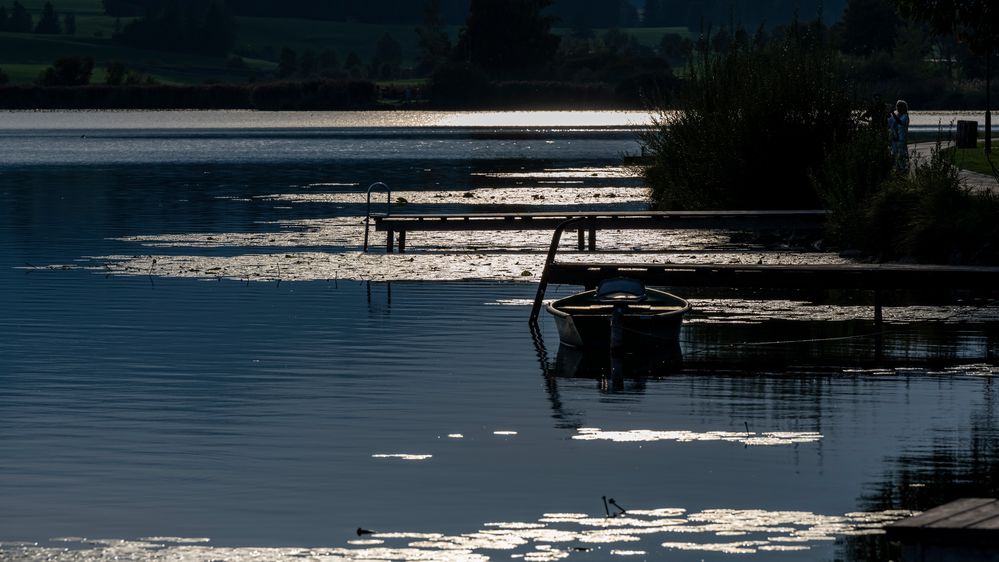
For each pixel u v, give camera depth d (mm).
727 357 61750
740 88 119562
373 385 55125
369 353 62312
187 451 44594
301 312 74312
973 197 88188
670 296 69125
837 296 83125
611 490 39938
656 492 39719
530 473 41844
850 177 99312
